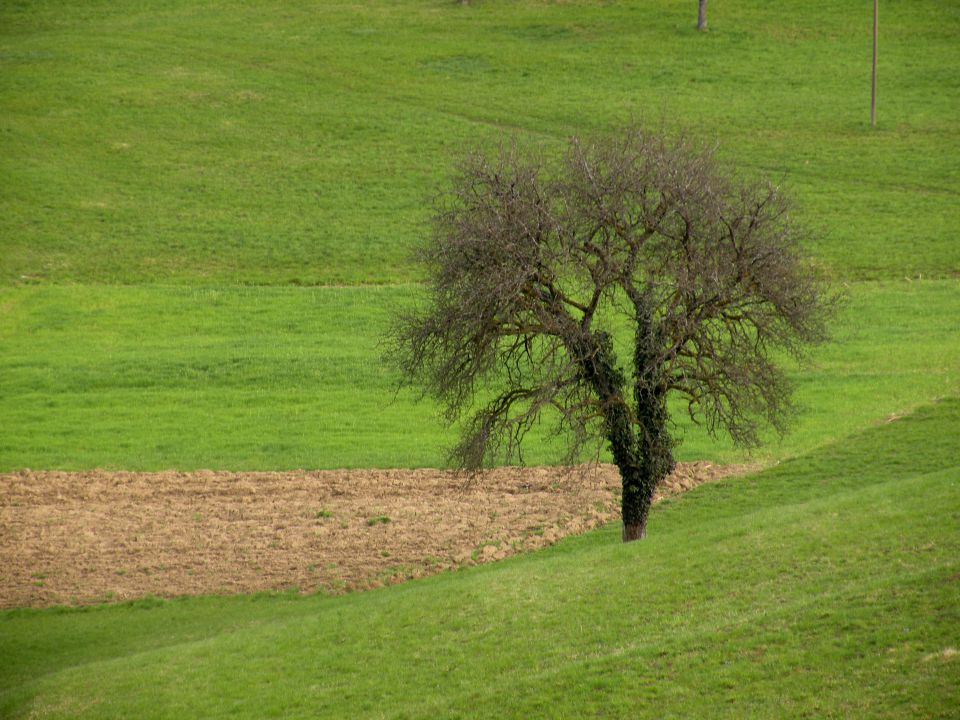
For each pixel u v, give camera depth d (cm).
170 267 16688
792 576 5909
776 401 7638
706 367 7800
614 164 7438
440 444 10894
